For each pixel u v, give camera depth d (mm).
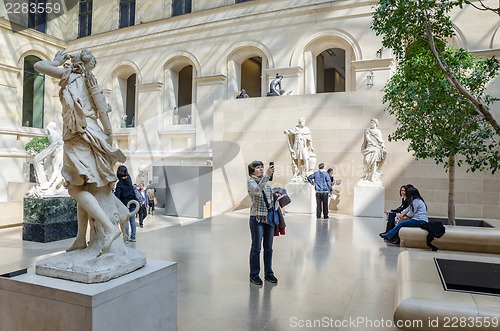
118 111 19047
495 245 6484
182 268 5484
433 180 12031
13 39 12266
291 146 13055
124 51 19031
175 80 18875
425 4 4355
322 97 13531
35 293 2475
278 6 16078
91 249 2809
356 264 5762
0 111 13094
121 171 6590
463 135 6348
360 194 11984
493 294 3133
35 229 8211
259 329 3402
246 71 21047
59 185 8703
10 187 12969
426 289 3238
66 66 2840
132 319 2604
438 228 6742
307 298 4227
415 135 7652
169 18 18125
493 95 11414
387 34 5016
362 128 12930
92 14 19719
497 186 11383
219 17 17203
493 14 12609
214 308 3896
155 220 10531
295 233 8617
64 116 2730
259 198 4777
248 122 14617
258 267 4793
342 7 14898
